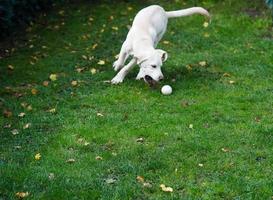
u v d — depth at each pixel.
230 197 5.94
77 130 7.40
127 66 8.97
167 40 11.15
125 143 7.09
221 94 8.65
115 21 12.35
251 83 9.13
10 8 11.35
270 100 8.48
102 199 5.82
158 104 8.27
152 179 6.28
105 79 9.27
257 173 6.41
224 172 6.45
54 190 5.94
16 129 7.45
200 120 7.74
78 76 9.40
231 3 13.13
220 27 11.73
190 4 13.26
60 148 6.95
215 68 9.73
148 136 7.30
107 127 7.51
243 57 10.24
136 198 5.89
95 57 10.34
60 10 13.33
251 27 11.79
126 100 8.42
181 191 6.06
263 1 13.05
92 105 8.25
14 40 11.41
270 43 10.92
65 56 10.37
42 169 6.38
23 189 5.98
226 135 7.31
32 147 6.96
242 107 8.21
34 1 12.80
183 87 8.87
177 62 9.94
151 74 8.37
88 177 6.25
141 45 8.59
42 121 7.70
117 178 6.29
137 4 13.55
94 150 6.93
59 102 8.35
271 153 6.87
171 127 7.52
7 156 6.70
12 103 8.26
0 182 6.07
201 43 10.99
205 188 6.09
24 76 9.41
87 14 12.93
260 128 7.50
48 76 9.41
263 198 5.93
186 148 6.95
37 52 10.60
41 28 12.10
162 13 9.43
